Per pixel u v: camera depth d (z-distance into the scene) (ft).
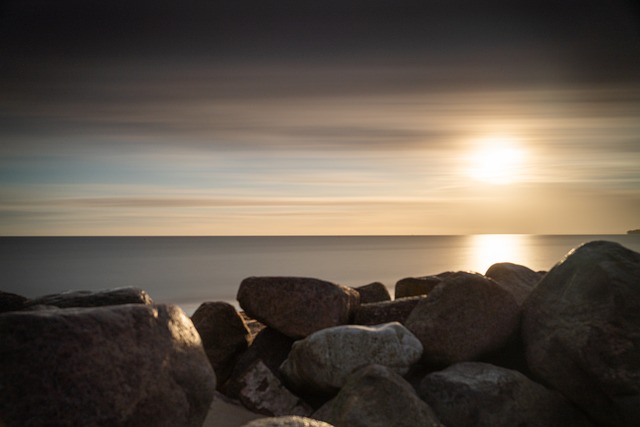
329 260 346.13
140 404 14.21
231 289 158.61
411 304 25.32
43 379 13.42
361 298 29.96
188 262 331.16
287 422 14.08
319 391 21.08
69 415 13.35
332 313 24.31
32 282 202.59
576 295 20.74
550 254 416.26
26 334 13.66
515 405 19.27
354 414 17.92
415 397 18.40
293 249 569.23
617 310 19.49
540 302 22.08
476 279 22.98
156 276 221.66
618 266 20.65
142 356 14.74
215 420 20.80
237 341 26.11
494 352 22.41
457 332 22.04
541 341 20.88
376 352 20.27
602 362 18.78
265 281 24.88
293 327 24.26
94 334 14.26
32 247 625.82
